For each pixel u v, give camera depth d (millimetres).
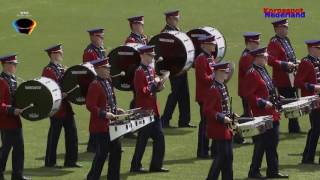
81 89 70188
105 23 136125
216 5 143250
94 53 77250
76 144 71812
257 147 66438
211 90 61062
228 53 120875
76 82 70125
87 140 82750
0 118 65500
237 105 97438
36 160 74125
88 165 72500
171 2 145000
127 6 143750
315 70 72312
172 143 80188
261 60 65688
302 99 68875
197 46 82250
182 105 86750
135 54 75438
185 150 77375
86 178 66250
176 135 83625
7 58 65188
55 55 71188
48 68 71000
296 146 78812
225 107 61031
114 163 63375
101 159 62938
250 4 142875
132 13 140375
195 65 73562
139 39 82250
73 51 124562
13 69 65750
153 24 133875
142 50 68500
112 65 76188
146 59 68625
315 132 71125
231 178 61688
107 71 63188
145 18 137000
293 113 66750
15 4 145000
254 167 66875
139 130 69188
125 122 62406
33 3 145625
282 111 66938
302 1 143125
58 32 133125
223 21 135750
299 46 123375
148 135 69188
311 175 67938
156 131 69250
